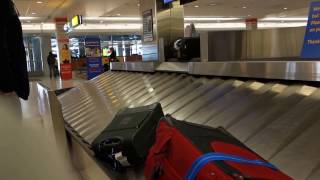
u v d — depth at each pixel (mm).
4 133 2775
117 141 2156
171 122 1676
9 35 2689
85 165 2520
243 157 1344
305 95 2135
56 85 12133
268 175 1214
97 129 3285
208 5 14523
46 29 20859
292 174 1564
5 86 2686
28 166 2469
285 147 1773
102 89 4824
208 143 1436
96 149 2281
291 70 2256
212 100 2768
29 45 22969
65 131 3422
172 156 1465
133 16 17797
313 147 1671
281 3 14539
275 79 2457
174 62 4012
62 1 12219
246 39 3682
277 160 1703
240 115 2314
